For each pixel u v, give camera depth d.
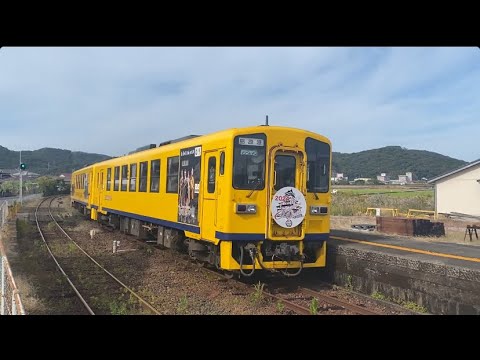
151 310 7.52
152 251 14.06
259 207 9.04
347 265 9.68
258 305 8.01
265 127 9.20
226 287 9.34
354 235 12.70
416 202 32.66
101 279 10.19
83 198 26.34
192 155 10.66
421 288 7.88
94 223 23.91
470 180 25.16
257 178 9.08
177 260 12.34
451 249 9.60
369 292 9.05
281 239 9.12
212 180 9.61
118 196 17.61
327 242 10.68
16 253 12.76
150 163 13.77
